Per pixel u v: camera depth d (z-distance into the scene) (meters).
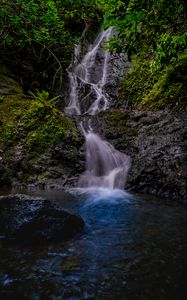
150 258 3.19
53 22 9.44
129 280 2.78
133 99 8.74
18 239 3.48
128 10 4.28
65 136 6.67
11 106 7.18
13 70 9.74
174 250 3.38
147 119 6.89
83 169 6.58
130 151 6.55
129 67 9.91
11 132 6.64
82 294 2.56
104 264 3.05
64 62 10.80
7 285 2.67
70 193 5.86
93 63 11.13
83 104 10.30
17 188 6.16
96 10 11.44
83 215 4.60
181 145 5.86
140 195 5.75
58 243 3.52
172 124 6.32
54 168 6.41
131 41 4.86
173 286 2.68
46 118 6.79
